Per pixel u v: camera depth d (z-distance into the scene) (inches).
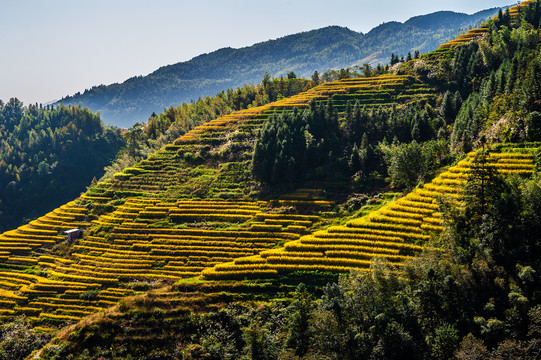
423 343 1977.1
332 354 2123.5
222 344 2598.4
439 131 4749.0
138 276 3580.2
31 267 4156.0
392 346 1961.1
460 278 2126.0
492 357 1675.7
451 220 2571.4
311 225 3892.7
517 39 5748.0
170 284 3376.0
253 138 5590.6
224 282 3093.0
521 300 1846.7
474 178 2544.3
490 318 1916.8
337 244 3294.8
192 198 4731.8
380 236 3225.9
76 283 3661.4
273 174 4623.5
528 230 2204.7
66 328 2898.6
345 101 6127.0
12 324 3270.2
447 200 3006.9
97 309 3336.6
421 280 2207.2
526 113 3673.7
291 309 2664.9
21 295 3681.1
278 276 3093.0
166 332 2706.7
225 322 2763.3
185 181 5108.3
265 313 2773.1
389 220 3363.7
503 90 4589.1
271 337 2458.2
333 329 2181.3
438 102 5615.2
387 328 1991.9
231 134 5782.5
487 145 3585.1
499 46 5816.9
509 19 7244.1
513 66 4626.0
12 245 4480.8
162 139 7652.6
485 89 4810.5
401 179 3996.1
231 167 5103.3
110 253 4001.0
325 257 3169.3
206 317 2773.1
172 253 3799.2
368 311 2191.2
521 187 2514.8
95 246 4202.8
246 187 4741.6
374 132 5017.2
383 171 4485.7
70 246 4303.6
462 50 6181.1
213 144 5772.6
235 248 3715.6
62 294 3587.6
